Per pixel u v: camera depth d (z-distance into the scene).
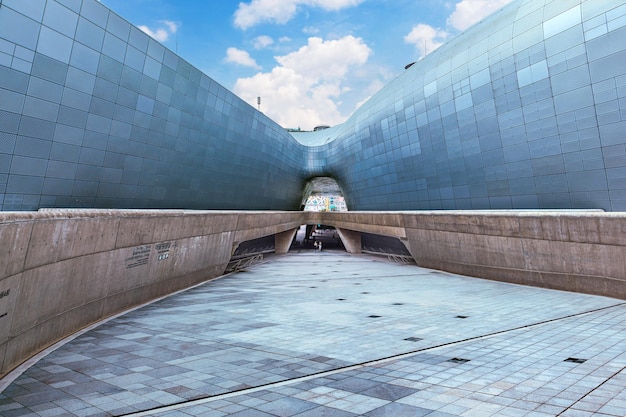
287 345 6.45
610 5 17.25
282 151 45.72
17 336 5.46
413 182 33.03
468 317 8.63
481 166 25.19
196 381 4.68
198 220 15.27
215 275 18.59
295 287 15.23
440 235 19.92
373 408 3.70
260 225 25.09
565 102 19.39
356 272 21.66
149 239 11.41
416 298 11.77
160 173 23.08
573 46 18.75
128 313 9.70
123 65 18.95
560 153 19.97
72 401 4.05
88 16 16.62
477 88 24.53
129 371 5.12
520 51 21.41
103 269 8.84
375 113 37.50
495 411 3.56
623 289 10.65
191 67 24.59
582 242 11.84
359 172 43.38
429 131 29.69
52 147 15.90
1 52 13.53
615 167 17.72
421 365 5.18
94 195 18.42
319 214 47.50
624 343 6.07
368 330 7.53
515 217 14.50
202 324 8.34
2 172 14.20
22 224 5.39
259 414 3.61
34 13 14.40
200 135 26.95
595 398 3.83
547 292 12.38
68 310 7.36
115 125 18.98
